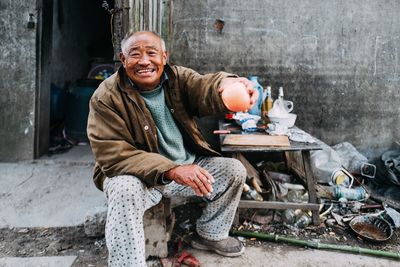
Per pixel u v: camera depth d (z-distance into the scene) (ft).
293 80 12.47
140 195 6.72
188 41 12.14
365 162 12.16
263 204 9.49
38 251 8.77
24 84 13.79
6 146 14.14
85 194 11.60
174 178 6.62
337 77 12.52
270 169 12.21
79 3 20.90
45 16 13.97
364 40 12.37
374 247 9.03
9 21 13.37
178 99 7.78
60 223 9.91
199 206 10.84
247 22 12.10
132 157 6.84
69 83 19.89
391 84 12.69
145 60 6.96
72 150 15.84
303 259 8.46
